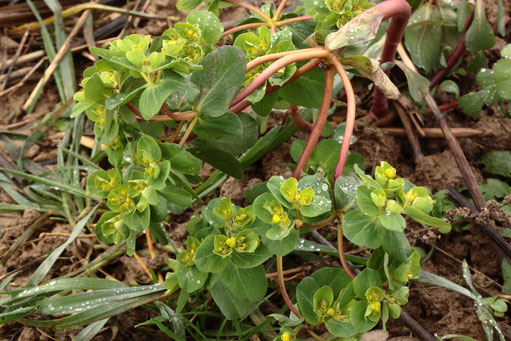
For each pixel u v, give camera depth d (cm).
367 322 41
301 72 45
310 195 40
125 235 43
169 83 40
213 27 45
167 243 51
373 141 57
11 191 58
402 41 60
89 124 61
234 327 49
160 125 46
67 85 63
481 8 56
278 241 41
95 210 55
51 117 60
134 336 50
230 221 42
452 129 58
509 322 49
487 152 57
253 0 65
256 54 45
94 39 66
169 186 42
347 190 41
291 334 42
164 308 48
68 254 54
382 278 42
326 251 49
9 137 61
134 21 66
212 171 57
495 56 61
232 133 43
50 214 56
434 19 58
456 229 52
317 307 41
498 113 58
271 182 41
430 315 50
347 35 43
